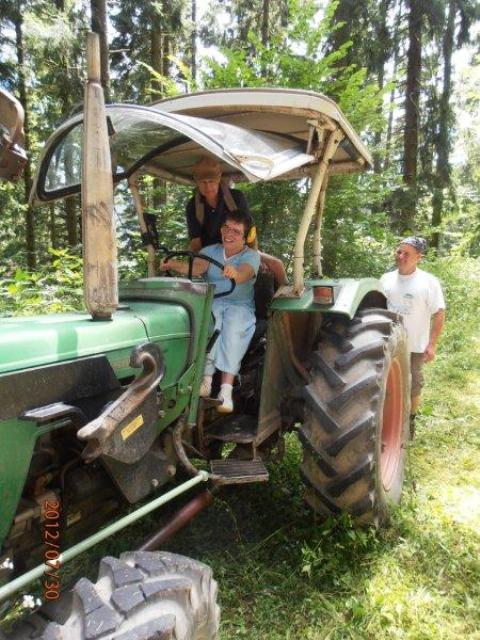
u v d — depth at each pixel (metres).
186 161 3.68
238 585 2.68
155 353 2.15
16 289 5.39
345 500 2.83
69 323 2.13
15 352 1.79
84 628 1.53
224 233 2.99
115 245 2.12
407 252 4.29
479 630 2.44
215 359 2.88
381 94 7.78
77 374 1.95
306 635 2.39
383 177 8.92
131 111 2.45
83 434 1.81
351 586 2.63
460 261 11.53
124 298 2.81
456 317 8.76
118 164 3.36
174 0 13.19
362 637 2.38
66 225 17.70
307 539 2.94
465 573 2.80
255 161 2.44
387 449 3.49
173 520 2.52
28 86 14.62
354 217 8.29
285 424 3.35
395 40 13.70
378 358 2.92
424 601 2.58
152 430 2.21
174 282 2.70
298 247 3.07
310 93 2.74
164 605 1.65
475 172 17.11
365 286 3.31
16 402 1.74
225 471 2.70
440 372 6.26
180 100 2.94
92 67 1.99
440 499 3.52
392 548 2.96
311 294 3.10
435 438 4.48
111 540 2.93
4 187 14.13
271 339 3.10
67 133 2.83
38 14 12.38
